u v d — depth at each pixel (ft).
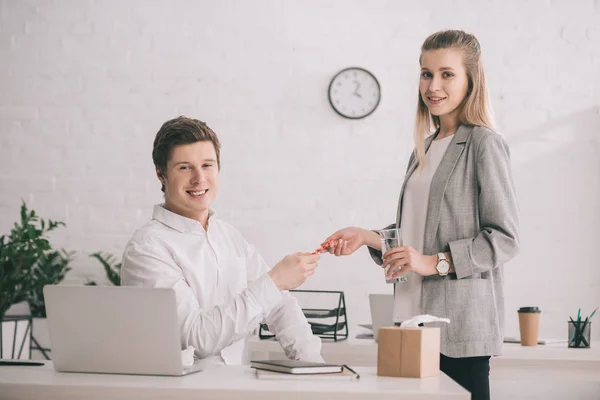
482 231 6.04
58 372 4.98
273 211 13.17
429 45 6.41
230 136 13.29
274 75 13.33
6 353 11.13
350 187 13.16
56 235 13.24
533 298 12.89
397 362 4.82
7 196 13.33
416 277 6.44
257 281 5.68
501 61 13.15
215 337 5.59
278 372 4.80
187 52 13.41
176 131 6.30
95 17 13.52
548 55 13.14
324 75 13.29
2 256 11.19
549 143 13.04
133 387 4.30
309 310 9.44
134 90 13.42
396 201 13.09
